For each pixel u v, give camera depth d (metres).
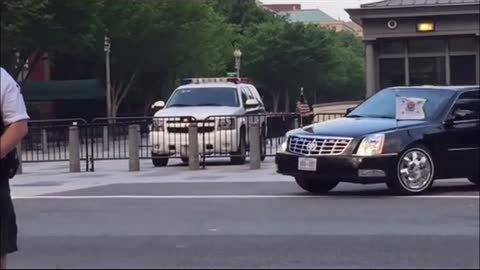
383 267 12.16
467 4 34.88
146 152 32.12
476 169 19.64
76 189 22.11
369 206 17.70
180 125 28.94
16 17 43.28
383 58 36.38
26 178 25.77
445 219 16.00
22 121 8.51
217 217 16.70
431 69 36.00
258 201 18.88
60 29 48.28
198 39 65.94
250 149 27.53
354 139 18.53
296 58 92.94
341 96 113.88
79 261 12.87
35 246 14.08
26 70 65.25
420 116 19.48
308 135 19.16
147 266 12.42
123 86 68.81
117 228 15.69
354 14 36.03
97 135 32.78
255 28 96.56
